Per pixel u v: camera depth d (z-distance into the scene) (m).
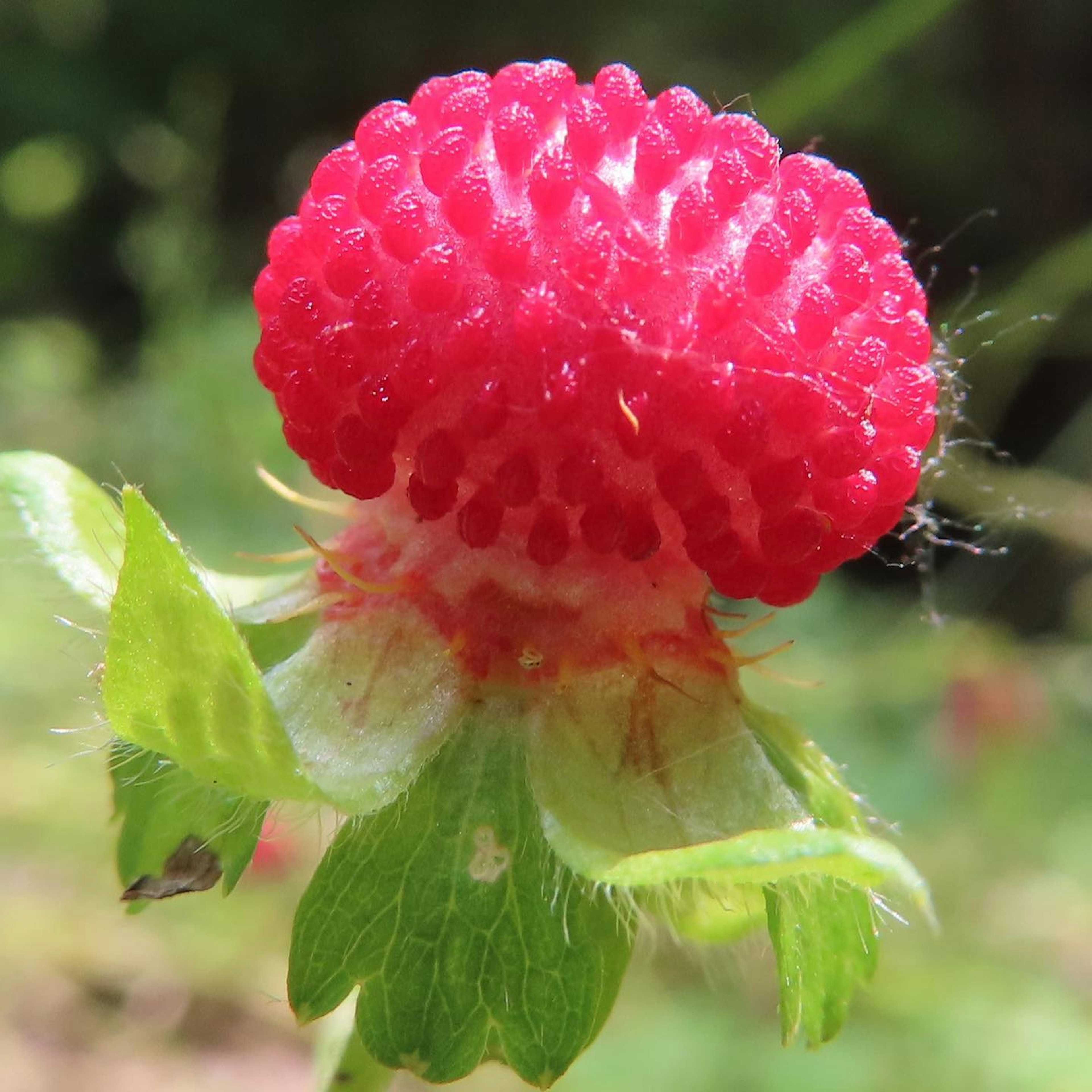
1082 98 0.21
